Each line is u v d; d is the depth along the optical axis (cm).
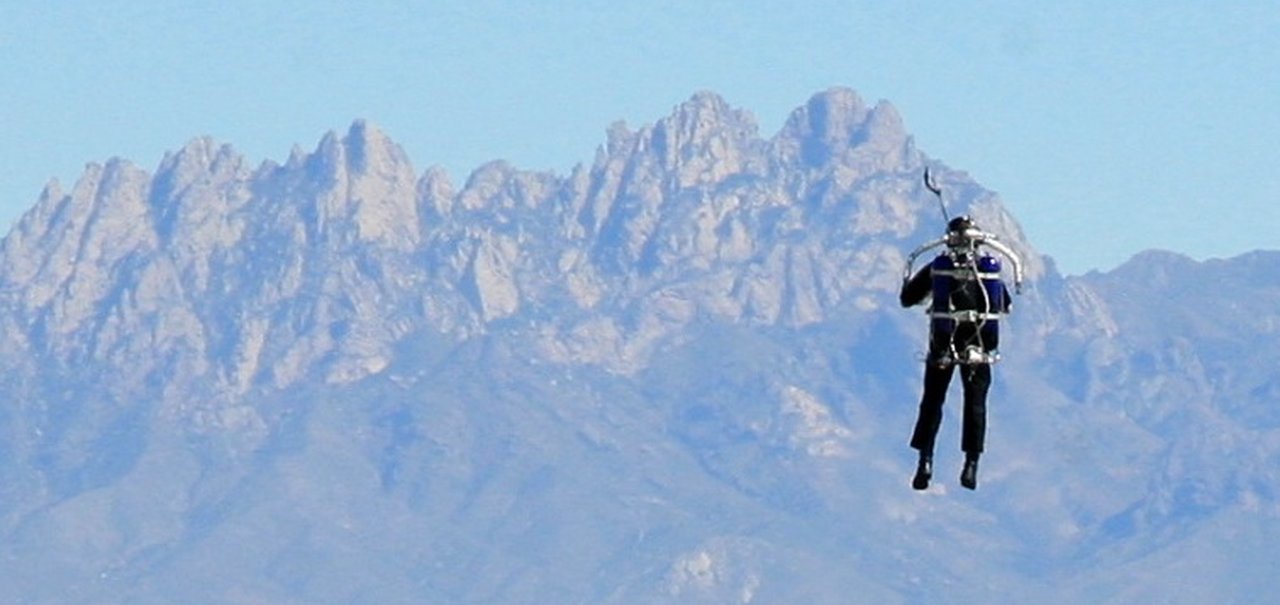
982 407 7269
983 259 7306
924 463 7294
